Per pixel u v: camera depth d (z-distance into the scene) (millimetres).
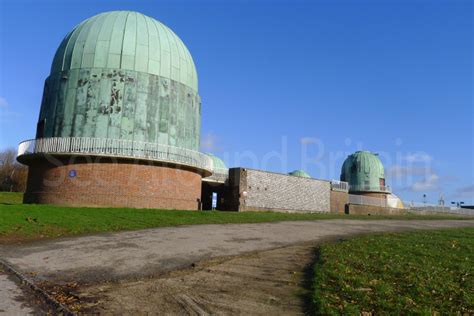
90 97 28219
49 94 29828
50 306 8031
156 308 7941
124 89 28469
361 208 51594
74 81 28703
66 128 28203
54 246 14852
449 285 9125
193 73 32625
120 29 29672
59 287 9508
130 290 9234
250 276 10492
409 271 10414
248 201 38094
